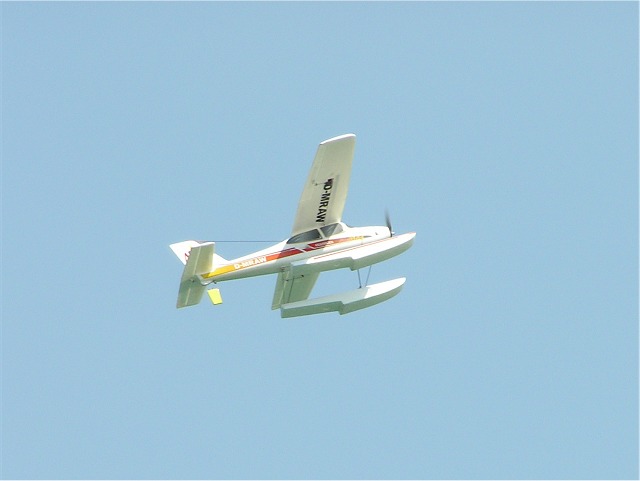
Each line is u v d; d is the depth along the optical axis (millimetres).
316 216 88500
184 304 88625
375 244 89625
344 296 91062
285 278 92312
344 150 84312
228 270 87250
